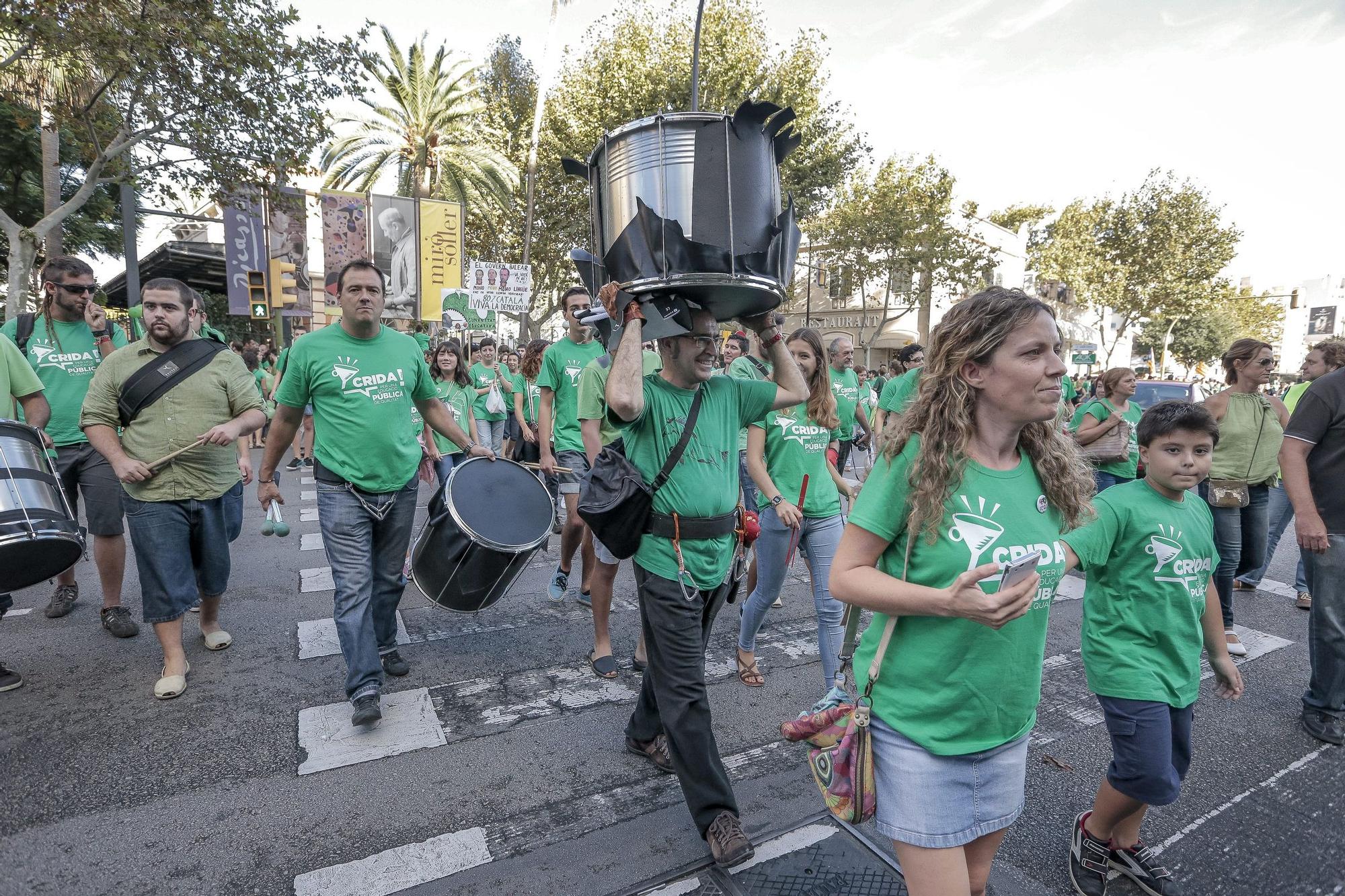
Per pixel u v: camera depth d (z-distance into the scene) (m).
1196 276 37.69
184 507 3.70
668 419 2.66
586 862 2.52
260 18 10.87
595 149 2.54
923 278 30.64
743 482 5.07
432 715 3.50
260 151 11.92
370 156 25.53
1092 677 2.44
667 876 2.45
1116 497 2.40
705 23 21.31
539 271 28.77
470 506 3.71
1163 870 2.51
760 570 3.76
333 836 2.63
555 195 25.25
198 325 4.12
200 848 2.54
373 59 12.09
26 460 3.27
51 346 4.43
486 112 25.72
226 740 3.23
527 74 25.59
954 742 1.67
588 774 3.05
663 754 3.08
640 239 2.29
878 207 28.48
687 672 2.56
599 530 2.54
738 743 3.37
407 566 5.11
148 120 11.25
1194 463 2.33
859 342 38.12
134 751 3.13
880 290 36.59
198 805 2.79
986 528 1.63
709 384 2.79
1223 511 4.66
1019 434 1.76
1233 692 2.49
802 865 2.51
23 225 20.56
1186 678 2.38
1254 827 2.89
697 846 2.61
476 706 3.61
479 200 25.73
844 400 4.26
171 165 11.98
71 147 18.80
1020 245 40.31
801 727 1.82
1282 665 4.50
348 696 3.42
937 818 1.67
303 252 17.81
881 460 1.73
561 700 3.71
